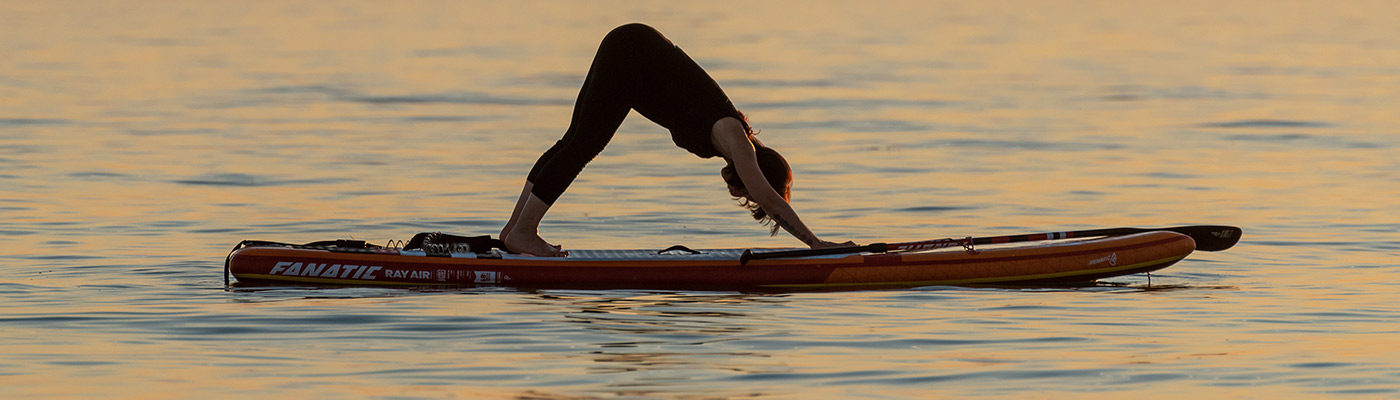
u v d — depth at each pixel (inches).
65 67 3403.1
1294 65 3673.7
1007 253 1139.9
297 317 969.5
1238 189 1756.9
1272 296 1063.0
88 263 1202.6
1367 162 2001.7
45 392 767.1
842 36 4709.6
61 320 954.7
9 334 910.4
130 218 1487.5
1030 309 1010.7
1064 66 3681.1
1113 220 1530.5
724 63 3710.6
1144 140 2268.7
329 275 1109.1
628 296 1066.1
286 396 758.5
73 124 2377.0
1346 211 1561.3
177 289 1079.6
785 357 849.5
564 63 3750.0
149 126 2370.8
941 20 5551.2
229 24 5059.1
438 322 954.7
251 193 1692.9
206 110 2623.0
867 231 1460.4
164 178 1803.6
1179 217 1544.0
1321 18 5620.1
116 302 1020.5
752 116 2615.7
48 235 1362.0
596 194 1710.1
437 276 1112.8
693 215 1553.9
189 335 911.0
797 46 4284.0
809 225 1499.8
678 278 1120.2
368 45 4281.5
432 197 1678.2
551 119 2571.4
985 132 2372.0
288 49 4092.0
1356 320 967.0
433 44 4347.9
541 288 1101.7
